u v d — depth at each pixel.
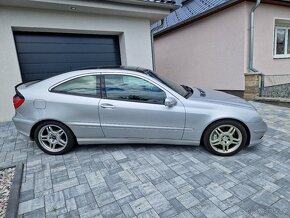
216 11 7.84
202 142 3.46
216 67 8.42
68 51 6.27
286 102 5.95
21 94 3.52
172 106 3.27
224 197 2.43
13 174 3.11
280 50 8.52
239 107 3.27
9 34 5.29
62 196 2.60
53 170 3.19
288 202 2.30
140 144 3.91
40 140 3.62
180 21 9.20
